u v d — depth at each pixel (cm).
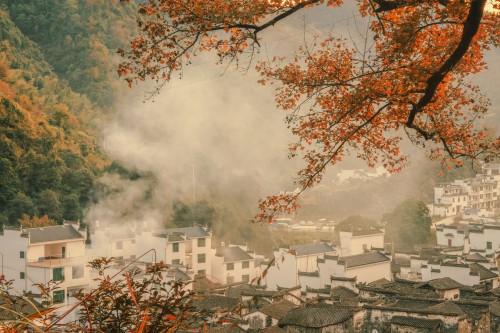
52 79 13825
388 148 1666
